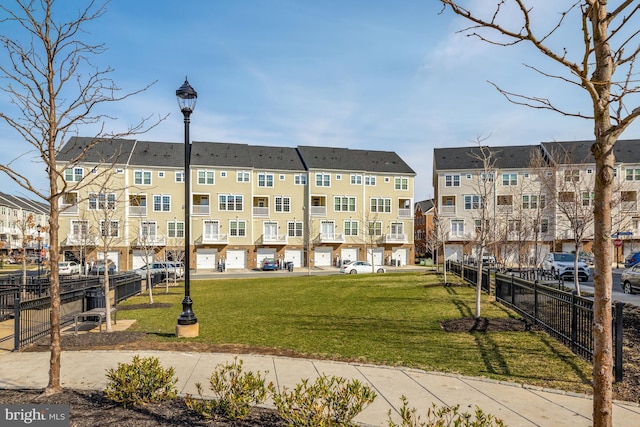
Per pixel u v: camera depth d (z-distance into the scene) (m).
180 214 46.00
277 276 35.22
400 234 52.00
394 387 5.94
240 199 47.72
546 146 46.50
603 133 3.05
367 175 51.50
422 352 7.84
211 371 6.79
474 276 18.73
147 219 44.66
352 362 7.25
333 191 50.25
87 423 4.57
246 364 7.18
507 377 6.35
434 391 5.78
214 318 12.41
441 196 50.00
